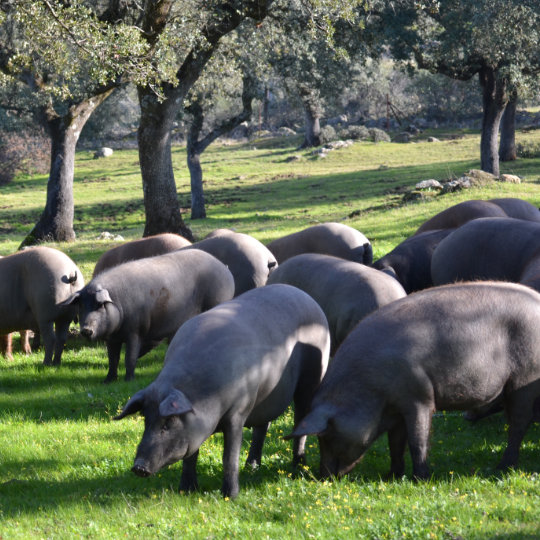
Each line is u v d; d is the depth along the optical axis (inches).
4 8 1046.4
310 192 2600.9
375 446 456.1
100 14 1393.9
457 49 2000.5
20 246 1637.6
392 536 307.9
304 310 421.7
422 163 3157.0
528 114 4495.6
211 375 357.1
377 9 1787.6
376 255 1046.4
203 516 349.4
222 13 1245.7
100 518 366.6
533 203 1396.4
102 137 5044.3
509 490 359.6
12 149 3759.8
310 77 1892.2
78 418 570.9
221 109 4458.7
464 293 391.2
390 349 370.6
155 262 662.5
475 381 377.1
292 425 506.3
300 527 329.7
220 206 2474.2
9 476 447.2
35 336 860.6
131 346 654.5
